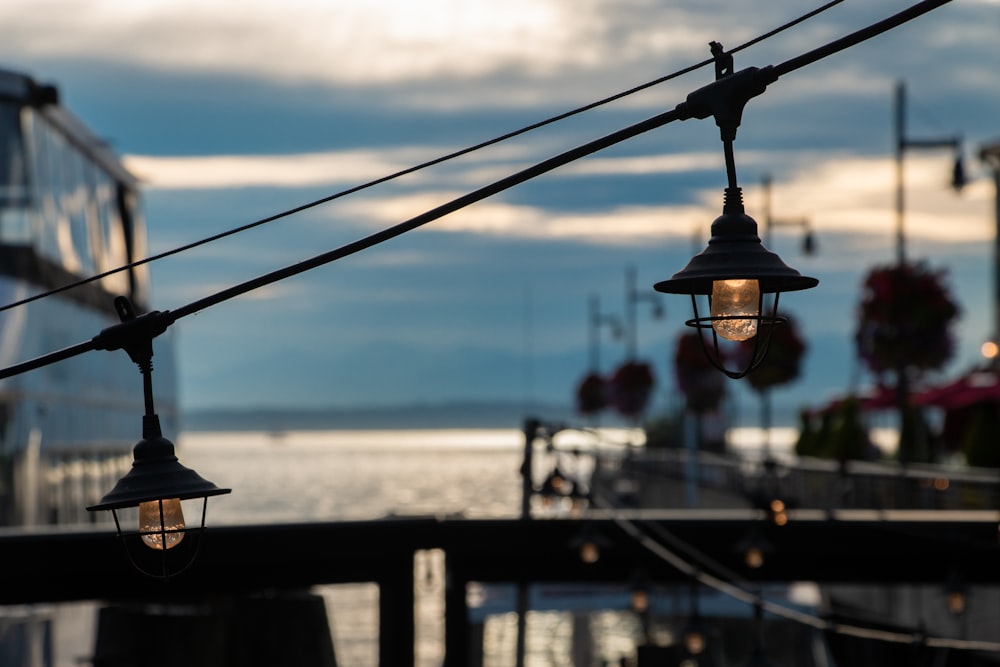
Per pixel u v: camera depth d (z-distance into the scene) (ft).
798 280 32.42
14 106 99.35
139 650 91.61
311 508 628.69
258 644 92.48
